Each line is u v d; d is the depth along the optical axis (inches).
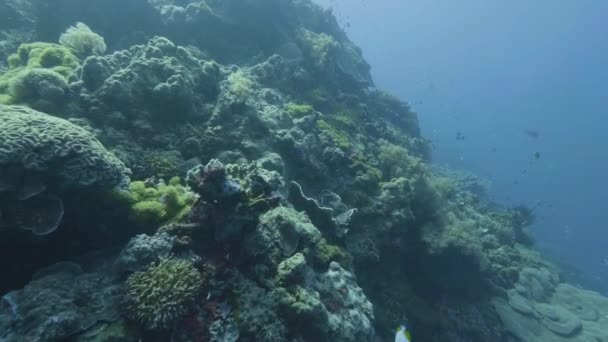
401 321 322.7
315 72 553.0
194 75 305.4
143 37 438.0
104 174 165.9
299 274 190.4
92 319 137.3
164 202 189.2
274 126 332.8
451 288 401.7
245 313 162.1
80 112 232.1
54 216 151.6
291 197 276.1
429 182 404.2
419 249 383.9
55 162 151.8
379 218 340.2
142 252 159.9
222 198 173.2
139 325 142.3
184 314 150.1
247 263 187.9
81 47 319.0
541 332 426.6
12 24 390.9
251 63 506.6
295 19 607.8
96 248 177.2
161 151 242.5
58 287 143.3
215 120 280.7
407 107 822.5
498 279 479.2
